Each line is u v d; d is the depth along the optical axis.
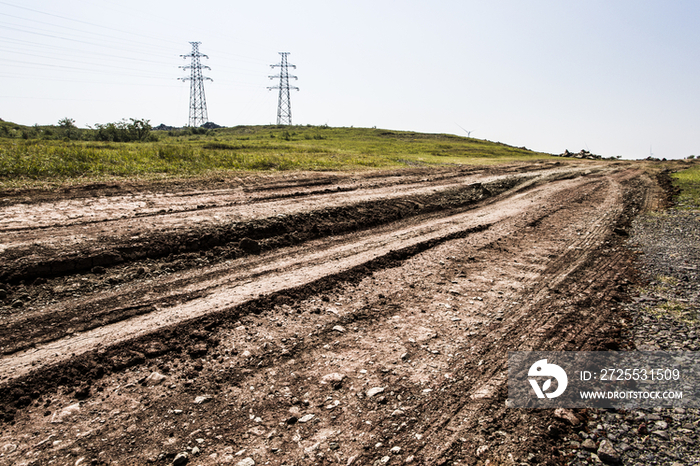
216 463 3.20
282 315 5.64
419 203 13.18
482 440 3.54
